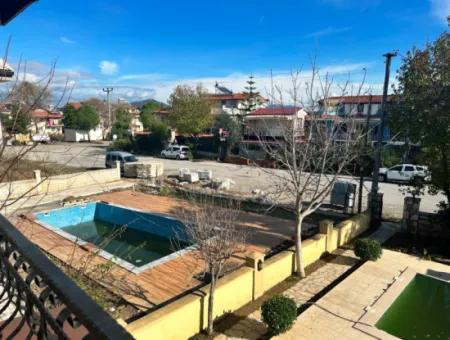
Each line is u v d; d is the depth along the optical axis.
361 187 13.76
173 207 14.90
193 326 6.07
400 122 10.81
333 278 8.58
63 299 1.32
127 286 7.67
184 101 35.12
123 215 14.59
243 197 16.61
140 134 38.97
